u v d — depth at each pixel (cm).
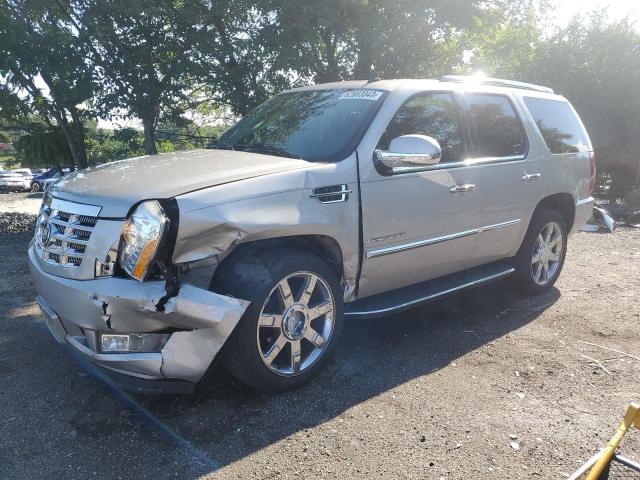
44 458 269
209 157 369
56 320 312
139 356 284
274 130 418
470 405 328
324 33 1023
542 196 507
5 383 343
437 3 991
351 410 318
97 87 954
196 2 955
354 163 357
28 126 1147
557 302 520
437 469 268
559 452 284
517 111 500
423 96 418
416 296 405
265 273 309
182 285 283
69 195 313
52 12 964
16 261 643
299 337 333
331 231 341
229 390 338
